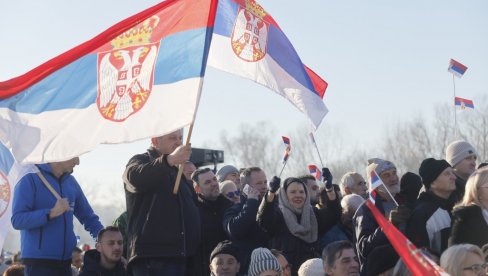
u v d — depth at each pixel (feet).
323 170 27.22
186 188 24.27
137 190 22.79
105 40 23.02
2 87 23.02
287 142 28.27
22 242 25.81
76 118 22.70
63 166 26.17
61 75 23.13
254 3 25.99
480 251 17.95
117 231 26.09
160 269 23.22
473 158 25.58
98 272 25.90
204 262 26.68
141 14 23.02
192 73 21.90
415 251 13.91
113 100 22.54
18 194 25.40
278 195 27.32
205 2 22.65
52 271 25.50
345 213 27.17
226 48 25.91
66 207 25.14
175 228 23.30
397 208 22.66
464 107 30.50
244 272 25.84
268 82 25.58
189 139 21.89
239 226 25.49
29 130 22.84
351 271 21.65
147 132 21.85
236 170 31.50
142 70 22.50
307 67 26.45
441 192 22.86
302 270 23.48
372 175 17.78
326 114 25.35
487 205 21.04
